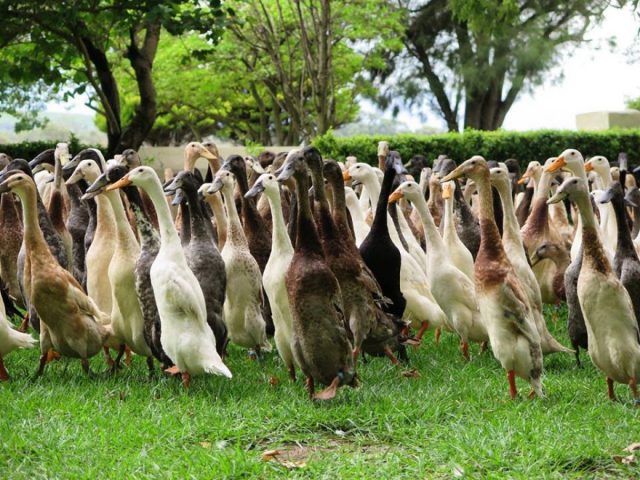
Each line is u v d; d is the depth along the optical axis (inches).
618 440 292.0
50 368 411.2
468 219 511.5
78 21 875.4
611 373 339.6
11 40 904.3
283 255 364.2
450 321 430.0
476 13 1249.4
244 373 398.9
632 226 542.0
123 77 1422.2
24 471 271.1
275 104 1456.7
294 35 1286.9
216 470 270.5
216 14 860.0
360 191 651.5
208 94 1480.1
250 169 563.8
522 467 270.1
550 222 529.7
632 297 368.2
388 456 283.3
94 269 423.2
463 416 323.6
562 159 475.5
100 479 265.4
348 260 368.2
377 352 397.1
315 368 338.0
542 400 347.9
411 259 452.1
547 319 522.3
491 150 1002.7
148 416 324.8
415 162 745.0
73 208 506.3
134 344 391.5
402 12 1347.2
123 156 510.6
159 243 384.2
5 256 485.4
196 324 356.2
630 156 1045.8
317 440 304.8
